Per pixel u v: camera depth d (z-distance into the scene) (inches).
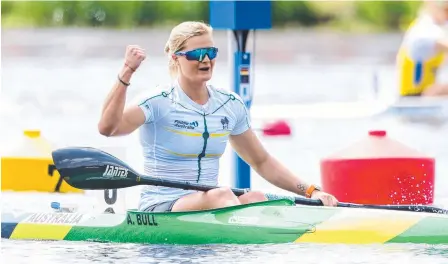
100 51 3107.8
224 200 780.6
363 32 3393.2
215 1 1005.8
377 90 1528.1
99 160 784.3
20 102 2087.8
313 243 756.6
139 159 1282.0
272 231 763.4
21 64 2918.3
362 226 764.0
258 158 838.5
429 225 762.8
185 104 791.7
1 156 981.2
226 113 807.7
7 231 796.6
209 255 722.8
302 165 1333.7
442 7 1412.4
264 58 3137.3
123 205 864.9
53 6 3339.1
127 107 782.5
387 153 961.5
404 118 1750.7
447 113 1416.1
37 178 973.8
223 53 3021.7
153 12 3329.2
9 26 3307.1
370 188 954.7
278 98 2175.2
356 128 1731.1
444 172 1269.7
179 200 791.7
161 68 2687.0
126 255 726.5
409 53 1424.7
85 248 755.4
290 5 3405.5
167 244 767.7
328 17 3412.9
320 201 807.7
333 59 3139.8
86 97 2186.3
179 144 792.3
